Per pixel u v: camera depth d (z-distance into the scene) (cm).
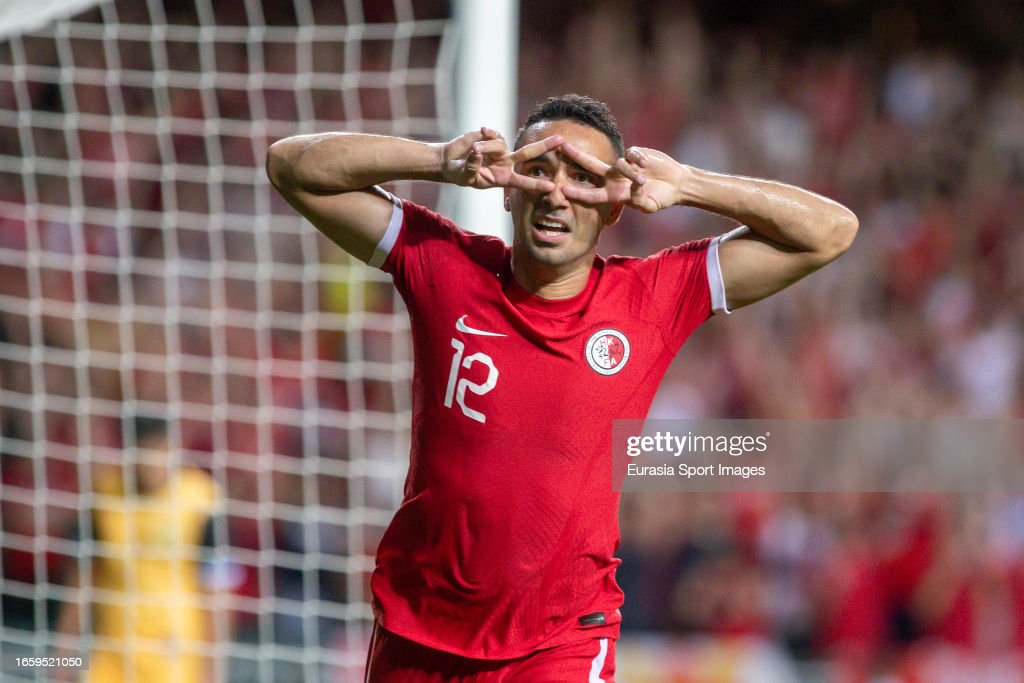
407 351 2458
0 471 2239
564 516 982
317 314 2545
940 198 3684
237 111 3045
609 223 1019
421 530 1004
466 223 1510
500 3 1519
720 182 975
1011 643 2433
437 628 1012
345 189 1001
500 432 974
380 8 3294
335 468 2358
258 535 2233
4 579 2106
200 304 2612
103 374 2417
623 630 2456
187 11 3109
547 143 931
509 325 981
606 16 4047
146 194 2847
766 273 1007
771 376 3100
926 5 4031
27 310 2472
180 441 2362
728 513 2511
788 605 2470
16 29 1827
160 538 2048
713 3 4112
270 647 1931
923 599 2483
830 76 3947
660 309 1003
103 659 1919
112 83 2381
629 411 993
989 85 3909
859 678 2405
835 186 3762
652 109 3919
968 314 3366
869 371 3183
